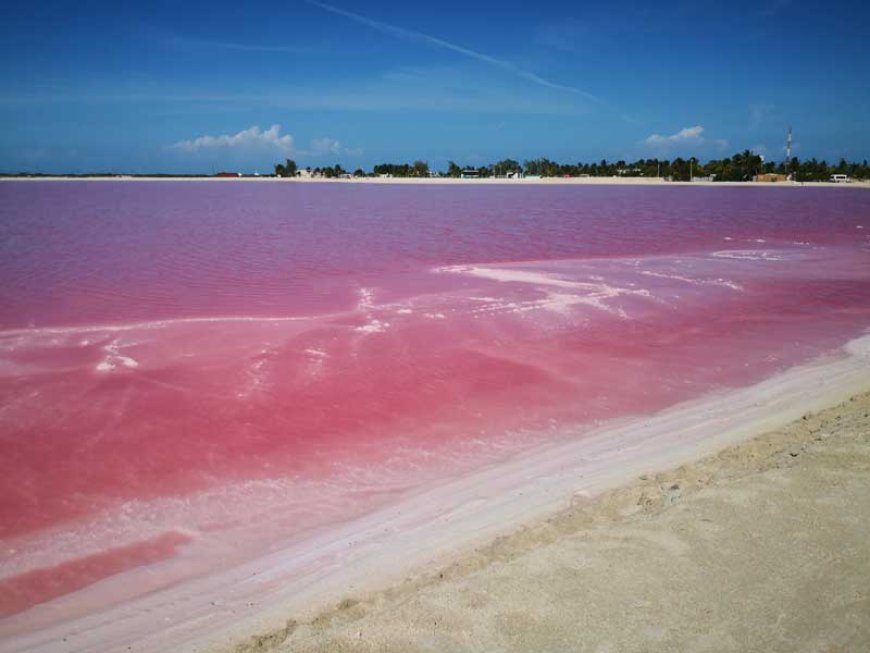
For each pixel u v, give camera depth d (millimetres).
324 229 44594
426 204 72875
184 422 11773
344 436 11305
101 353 15414
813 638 5129
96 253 32062
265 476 9977
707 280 24812
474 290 22750
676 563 6160
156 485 9695
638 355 15617
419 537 8141
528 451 10727
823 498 7082
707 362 15094
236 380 13797
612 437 11117
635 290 22797
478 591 5953
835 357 15367
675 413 12117
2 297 21500
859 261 29922
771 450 9602
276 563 7777
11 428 11445
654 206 69250
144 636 6559
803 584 5734
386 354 15547
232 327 17672
